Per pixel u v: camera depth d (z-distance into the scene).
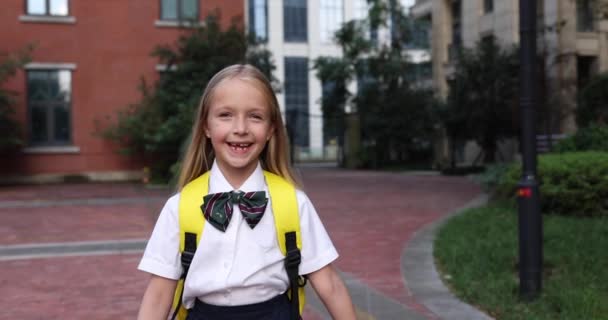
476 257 6.07
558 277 5.21
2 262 6.71
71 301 5.07
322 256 1.80
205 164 1.88
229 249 1.69
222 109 1.72
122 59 19.48
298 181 1.89
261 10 42.41
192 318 1.76
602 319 4.01
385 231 8.70
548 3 23.92
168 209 1.77
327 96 30.80
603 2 12.89
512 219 8.59
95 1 19.27
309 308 4.71
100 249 7.43
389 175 23.02
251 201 1.71
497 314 4.36
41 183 18.72
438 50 30.84
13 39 18.62
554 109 20.56
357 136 29.75
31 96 18.81
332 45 43.56
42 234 8.69
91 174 19.20
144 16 19.64
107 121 19.33
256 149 1.74
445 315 4.39
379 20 28.48
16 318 4.60
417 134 27.05
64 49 19.03
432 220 9.79
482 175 11.88
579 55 23.72
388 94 27.95
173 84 18.14
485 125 22.34
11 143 17.25
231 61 18.09
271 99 1.77
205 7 19.97
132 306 4.92
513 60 22.48
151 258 1.75
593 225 8.04
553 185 9.19
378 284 5.48
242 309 1.71
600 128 12.09
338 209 11.46
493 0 26.62
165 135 16.64
